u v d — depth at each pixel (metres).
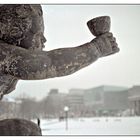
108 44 2.14
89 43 2.12
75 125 16.31
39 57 1.96
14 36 2.12
